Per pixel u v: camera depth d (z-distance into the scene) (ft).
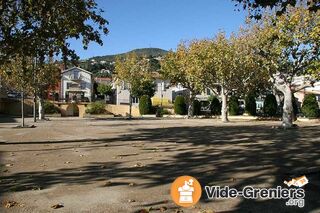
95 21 60.44
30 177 33.50
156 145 57.67
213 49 127.65
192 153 48.21
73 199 26.11
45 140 66.33
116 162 41.19
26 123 126.11
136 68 188.55
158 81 270.26
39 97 150.82
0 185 30.37
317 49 84.07
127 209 23.80
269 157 44.50
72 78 279.08
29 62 112.47
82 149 53.16
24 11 57.06
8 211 23.43
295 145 56.95
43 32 57.88
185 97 198.80
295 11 83.35
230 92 136.05
